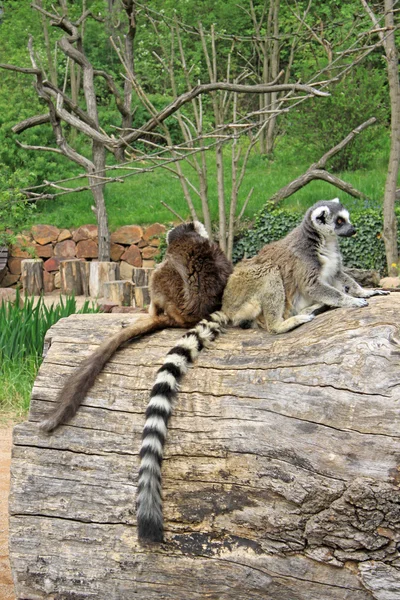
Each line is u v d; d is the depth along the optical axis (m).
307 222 4.76
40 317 9.91
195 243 4.77
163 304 4.67
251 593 3.62
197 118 15.21
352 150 19.42
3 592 4.64
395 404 3.46
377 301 4.09
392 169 14.50
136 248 16.78
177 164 15.14
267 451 3.69
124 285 13.52
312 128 19.77
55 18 17.66
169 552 3.77
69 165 21.12
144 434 3.86
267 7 23.52
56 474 4.11
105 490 3.98
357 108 19.25
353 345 3.68
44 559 3.99
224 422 3.85
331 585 3.48
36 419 4.32
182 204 17.55
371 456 3.45
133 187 19.95
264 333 4.38
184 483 3.83
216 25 23.12
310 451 3.58
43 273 16.45
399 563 3.37
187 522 3.77
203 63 23.95
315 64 19.81
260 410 3.79
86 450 4.09
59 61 24.41
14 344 9.18
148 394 4.13
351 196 16.80
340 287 4.89
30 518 4.08
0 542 5.36
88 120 16.58
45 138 19.94
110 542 3.90
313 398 3.66
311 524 3.51
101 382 4.26
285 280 4.65
